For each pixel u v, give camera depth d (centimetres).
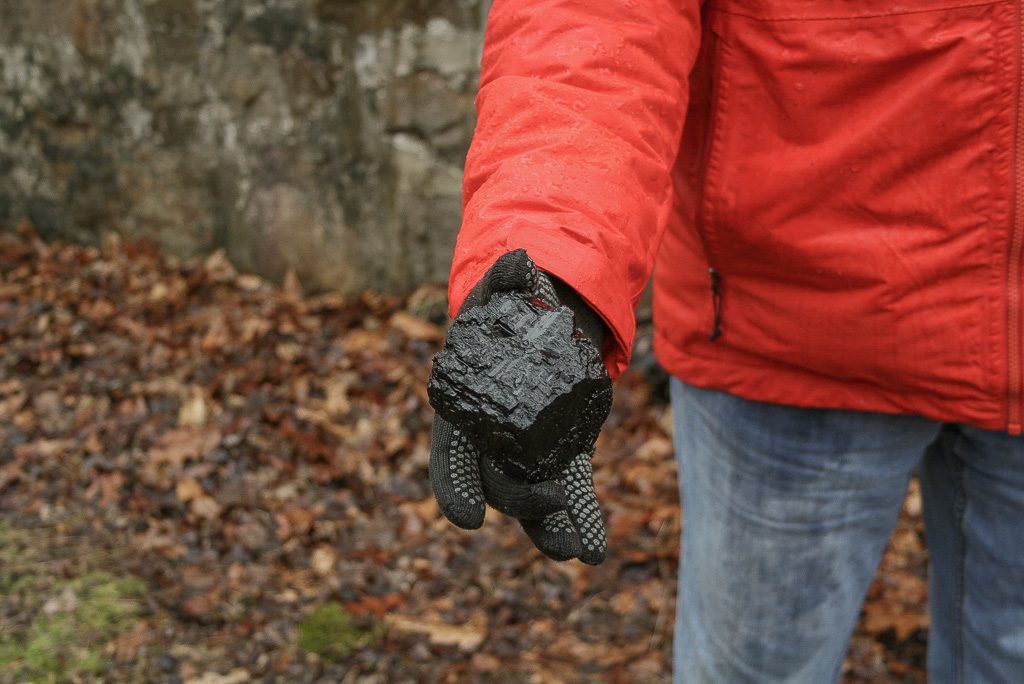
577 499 81
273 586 243
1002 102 96
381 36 347
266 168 377
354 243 377
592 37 87
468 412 71
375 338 350
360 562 253
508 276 74
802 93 104
